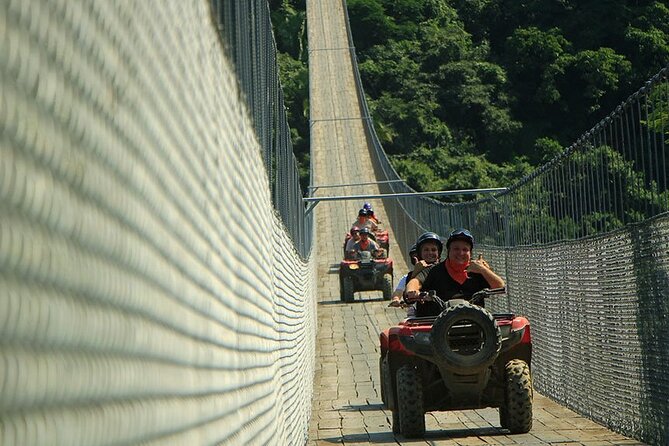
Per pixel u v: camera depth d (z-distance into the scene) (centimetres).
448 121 19550
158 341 290
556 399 1841
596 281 1517
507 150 19212
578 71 19788
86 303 203
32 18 178
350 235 4694
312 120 16638
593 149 1522
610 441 1343
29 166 175
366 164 14850
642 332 1282
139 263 267
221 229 471
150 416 263
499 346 1429
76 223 200
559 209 1794
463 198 17738
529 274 2073
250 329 600
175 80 342
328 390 2278
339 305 4566
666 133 1153
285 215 1216
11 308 162
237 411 498
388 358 1534
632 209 1311
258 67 781
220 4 491
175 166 338
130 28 262
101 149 223
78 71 206
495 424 1609
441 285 1567
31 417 166
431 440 1461
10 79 167
